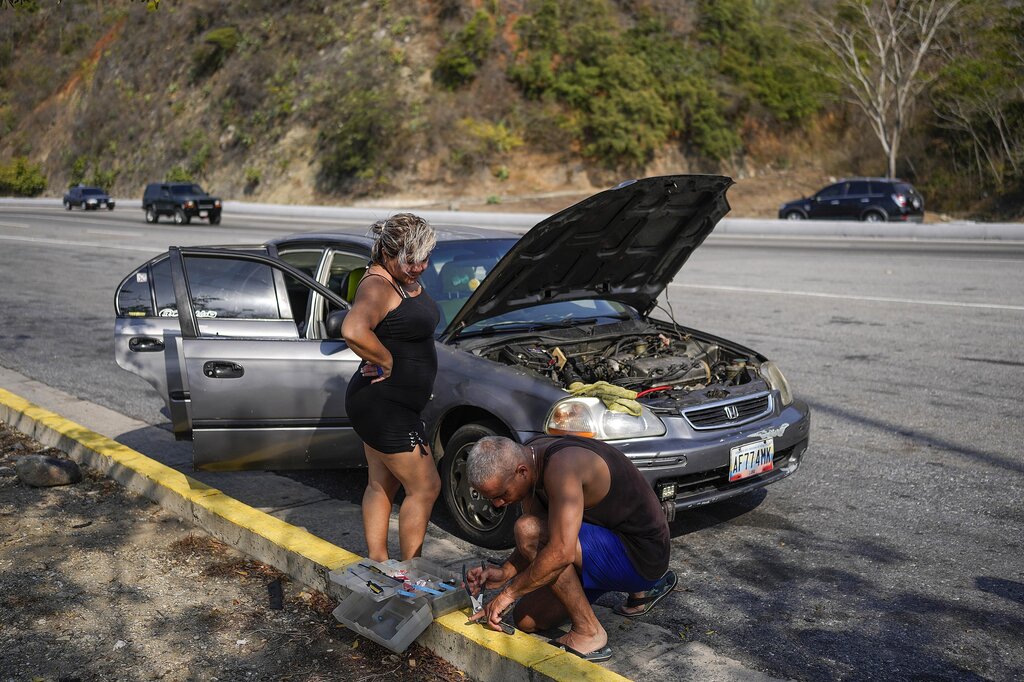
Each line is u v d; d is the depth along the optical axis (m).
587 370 4.90
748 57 52.03
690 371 4.96
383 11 53.06
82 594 3.97
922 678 3.36
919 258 18.80
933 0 39.69
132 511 4.94
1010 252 19.83
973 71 41.03
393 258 3.53
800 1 51.59
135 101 61.06
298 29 54.59
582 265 5.25
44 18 72.12
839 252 20.73
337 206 46.78
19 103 70.62
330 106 50.56
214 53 57.84
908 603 3.98
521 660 3.14
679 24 52.00
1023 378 8.20
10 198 60.81
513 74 48.88
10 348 9.90
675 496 4.39
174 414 4.80
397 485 3.98
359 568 3.66
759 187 46.34
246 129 53.44
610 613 3.87
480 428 4.51
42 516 4.86
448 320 5.12
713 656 3.48
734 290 14.14
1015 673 3.39
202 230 30.45
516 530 3.36
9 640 3.58
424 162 47.25
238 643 3.58
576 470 3.21
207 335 4.91
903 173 44.22
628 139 46.50
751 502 5.27
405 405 3.67
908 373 8.44
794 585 4.17
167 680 3.30
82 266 17.94
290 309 5.19
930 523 4.90
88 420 6.98
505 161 47.06
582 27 49.19
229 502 4.69
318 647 3.55
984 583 4.17
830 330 10.60
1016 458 5.99
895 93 41.53
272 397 4.77
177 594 3.98
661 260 5.70
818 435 6.57
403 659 3.45
